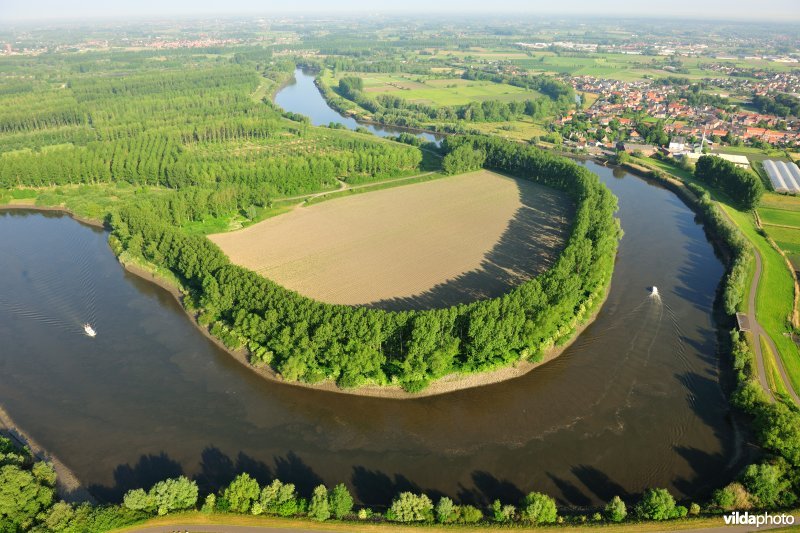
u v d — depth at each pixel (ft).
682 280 636.48
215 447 392.88
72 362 488.02
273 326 470.39
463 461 380.99
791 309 548.72
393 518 322.55
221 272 530.27
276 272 619.67
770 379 443.73
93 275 642.63
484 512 336.90
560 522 322.55
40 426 411.75
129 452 387.75
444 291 578.66
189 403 436.76
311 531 317.01
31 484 323.16
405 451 389.80
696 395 444.96
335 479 365.40
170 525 317.83
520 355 473.26
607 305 578.66
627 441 398.01
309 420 418.92
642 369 477.36
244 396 443.73
